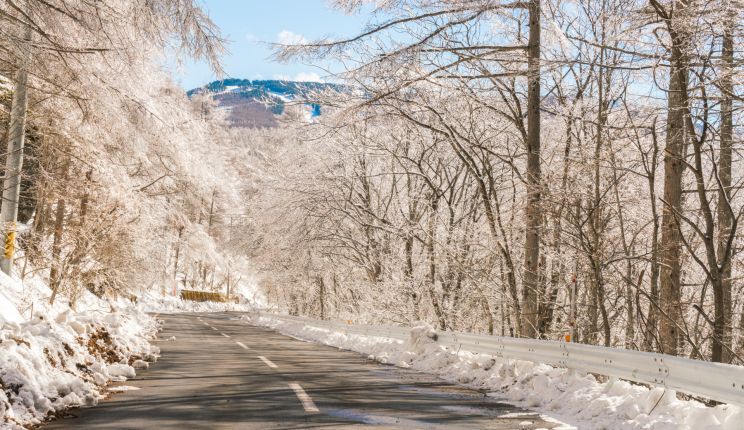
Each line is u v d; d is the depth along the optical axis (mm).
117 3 9469
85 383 8047
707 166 17078
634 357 7809
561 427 6969
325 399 8422
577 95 16766
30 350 7266
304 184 26047
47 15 9062
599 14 14141
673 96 11828
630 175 15672
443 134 17938
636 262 16953
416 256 25812
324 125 21281
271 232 28938
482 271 19453
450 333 14781
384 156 24547
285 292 42500
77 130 17281
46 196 19406
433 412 7789
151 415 6922
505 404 8711
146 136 13617
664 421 6648
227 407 7566
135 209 23531
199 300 74125
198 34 9211
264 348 17891
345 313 32594
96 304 28812
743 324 15109
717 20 9594
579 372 9531
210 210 55875
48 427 6156
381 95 15641
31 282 18969
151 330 22453
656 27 10594
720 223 14055
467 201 23688
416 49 14328
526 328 15203
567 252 17125
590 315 18234
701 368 6504
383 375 12031
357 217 26359
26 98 15906
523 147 19844
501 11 15188
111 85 11641
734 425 5867
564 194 14180
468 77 15977
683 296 17234
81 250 20219
